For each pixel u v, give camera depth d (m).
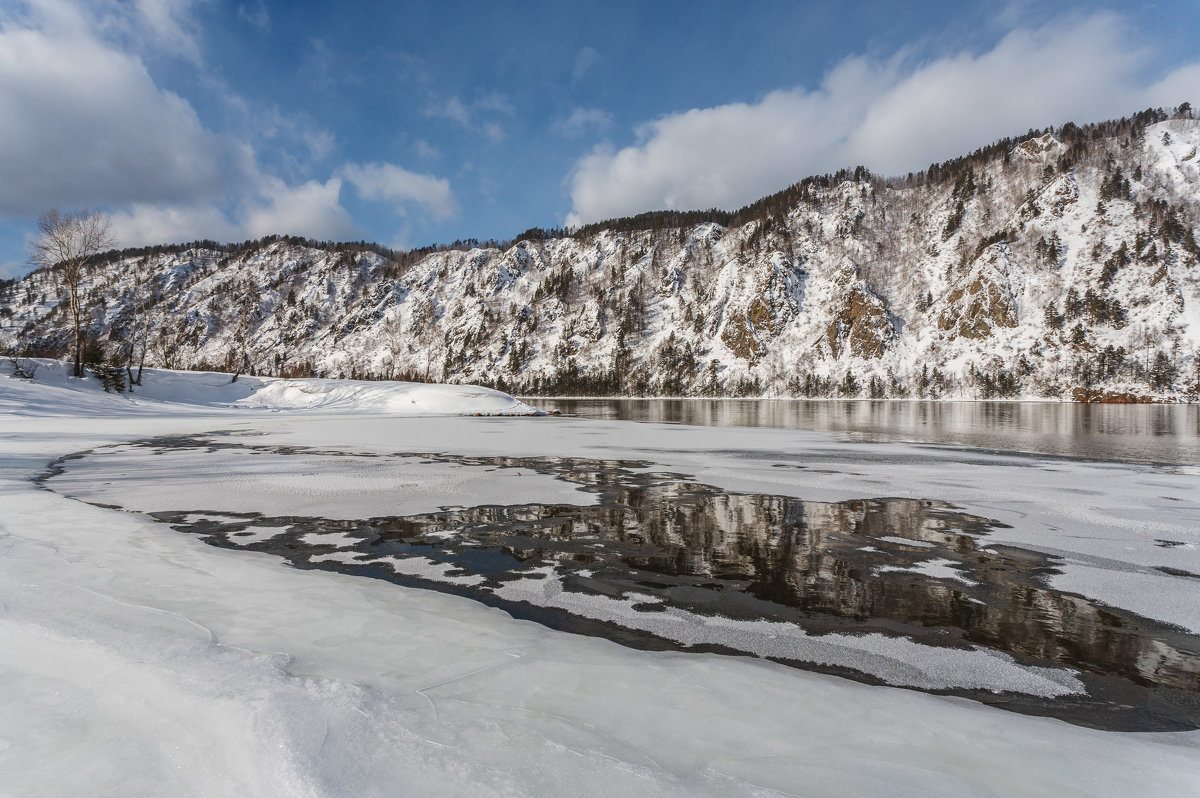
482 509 9.26
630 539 7.56
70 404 30.38
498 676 3.55
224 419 30.66
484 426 27.47
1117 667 4.16
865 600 5.46
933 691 3.77
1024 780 2.62
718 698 3.38
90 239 37.38
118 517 8.04
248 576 5.63
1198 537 7.71
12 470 12.44
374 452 16.53
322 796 2.20
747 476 12.67
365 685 3.29
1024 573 6.26
